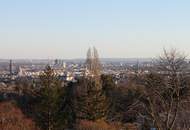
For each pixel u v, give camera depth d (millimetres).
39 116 51125
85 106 54500
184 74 24656
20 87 73438
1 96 69250
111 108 53781
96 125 46562
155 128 27609
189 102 25141
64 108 54000
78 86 57625
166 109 25250
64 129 52031
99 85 56188
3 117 42062
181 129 27219
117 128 43906
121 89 49344
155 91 25453
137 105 27406
